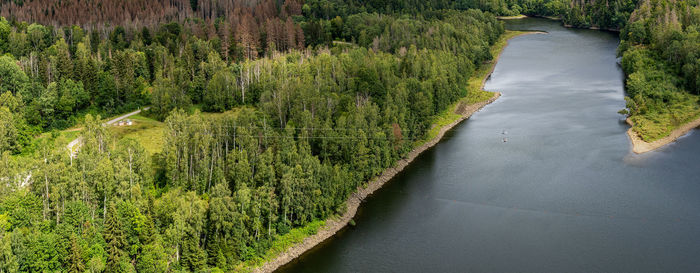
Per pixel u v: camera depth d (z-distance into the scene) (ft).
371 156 593.83
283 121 640.99
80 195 442.50
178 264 428.56
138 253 422.82
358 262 474.49
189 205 444.96
